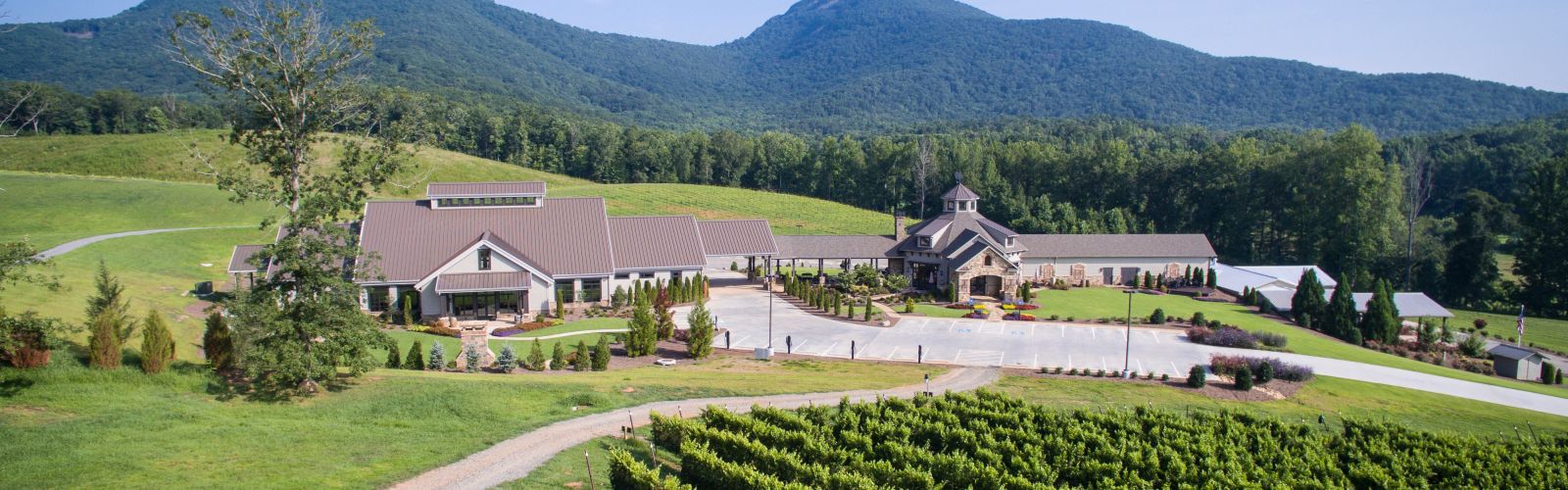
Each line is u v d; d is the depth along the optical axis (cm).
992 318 6344
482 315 6066
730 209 14450
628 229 7288
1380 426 3212
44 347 2852
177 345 3894
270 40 3938
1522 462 2942
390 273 6003
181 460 2373
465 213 6800
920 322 6150
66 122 15500
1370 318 6359
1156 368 4809
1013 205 13800
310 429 2770
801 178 18388
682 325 5800
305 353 3050
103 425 2564
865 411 3133
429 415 3038
